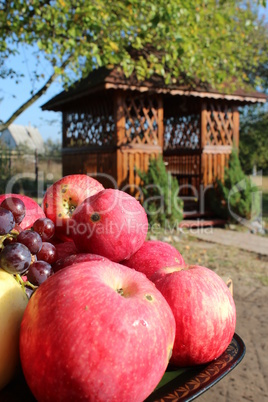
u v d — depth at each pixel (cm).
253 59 1330
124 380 86
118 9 746
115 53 779
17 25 741
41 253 124
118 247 131
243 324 479
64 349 86
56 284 95
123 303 92
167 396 101
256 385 364
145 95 1050
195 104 1197
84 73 809
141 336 89
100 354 85
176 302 118
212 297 121
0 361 95
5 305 98
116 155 1010
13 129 4128
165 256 143
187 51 848
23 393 102
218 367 119
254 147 1944
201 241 913
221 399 342
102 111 1118
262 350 420
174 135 1347
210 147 1163
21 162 1420
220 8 962
